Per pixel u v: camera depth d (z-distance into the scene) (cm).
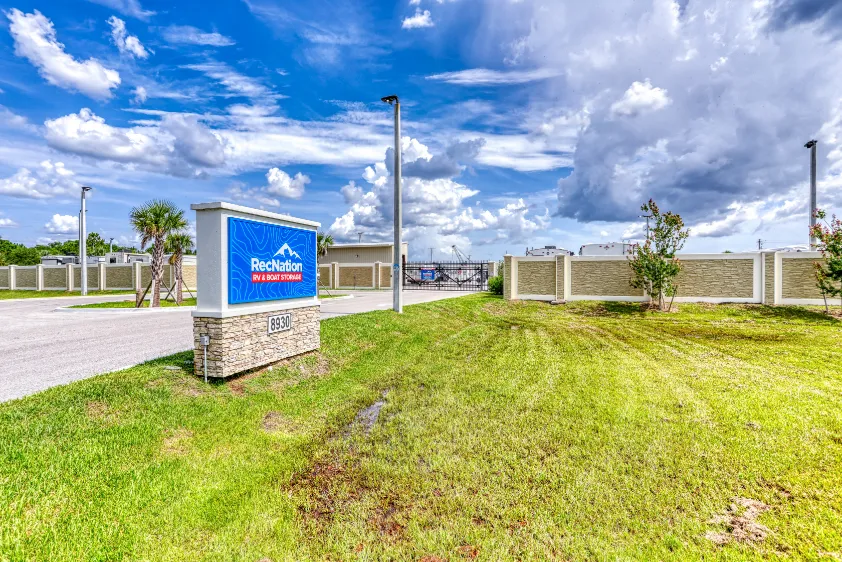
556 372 836
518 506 376
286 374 748
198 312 644
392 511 376
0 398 552
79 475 379
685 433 520
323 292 3122
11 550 286
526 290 2311
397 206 1523
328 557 317
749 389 700
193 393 602
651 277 1916
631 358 964
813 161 2272
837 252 1636
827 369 842
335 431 557
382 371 865
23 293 3525
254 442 501
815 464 438
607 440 504
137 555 305
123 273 3441
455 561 311
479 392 711
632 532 339
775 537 327
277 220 779
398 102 1528
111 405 523
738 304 1939
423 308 1722
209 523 349
